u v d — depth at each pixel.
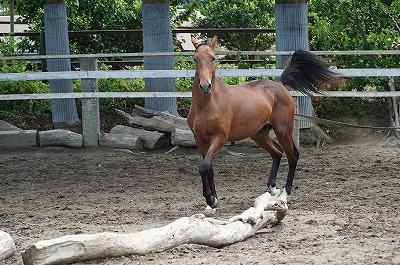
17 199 10.51
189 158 13.75
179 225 7.00
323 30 17.17
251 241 7.55
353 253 6.87
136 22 20.25
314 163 12.94
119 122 15.79
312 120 10.88
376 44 16.61
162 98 15.32
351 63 16.62
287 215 8.91
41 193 10.92
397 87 16.38
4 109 16.14
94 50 19.80
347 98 16.36
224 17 22.11
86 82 14.77
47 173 12.45
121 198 10.43
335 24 17.03
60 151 14.56
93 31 17.66
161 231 6.90
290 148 10.12
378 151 13.97
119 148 14.70
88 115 14.73
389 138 15.31
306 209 9.30
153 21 15.40
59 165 13.09
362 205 9.45
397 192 10.35
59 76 14.61
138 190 11.02
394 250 6.95
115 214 9.30
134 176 12.14
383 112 16.12
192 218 7.11
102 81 16.59
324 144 15.01
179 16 21.06
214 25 22.12
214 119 8.97
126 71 14.56
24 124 15.73
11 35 17.70
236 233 7.38
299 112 14.70
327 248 7.11
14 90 16.16
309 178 11.65
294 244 7.33
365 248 7.07
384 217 8.66
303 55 10.49
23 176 12.20
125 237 6.67
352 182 11.23
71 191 11.01
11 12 19.47
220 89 9.14
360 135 15.48
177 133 14.54
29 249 6.17
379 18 17.42
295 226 8.27
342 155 13.66
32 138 14.73
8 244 6.72
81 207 9.85
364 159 13.21
